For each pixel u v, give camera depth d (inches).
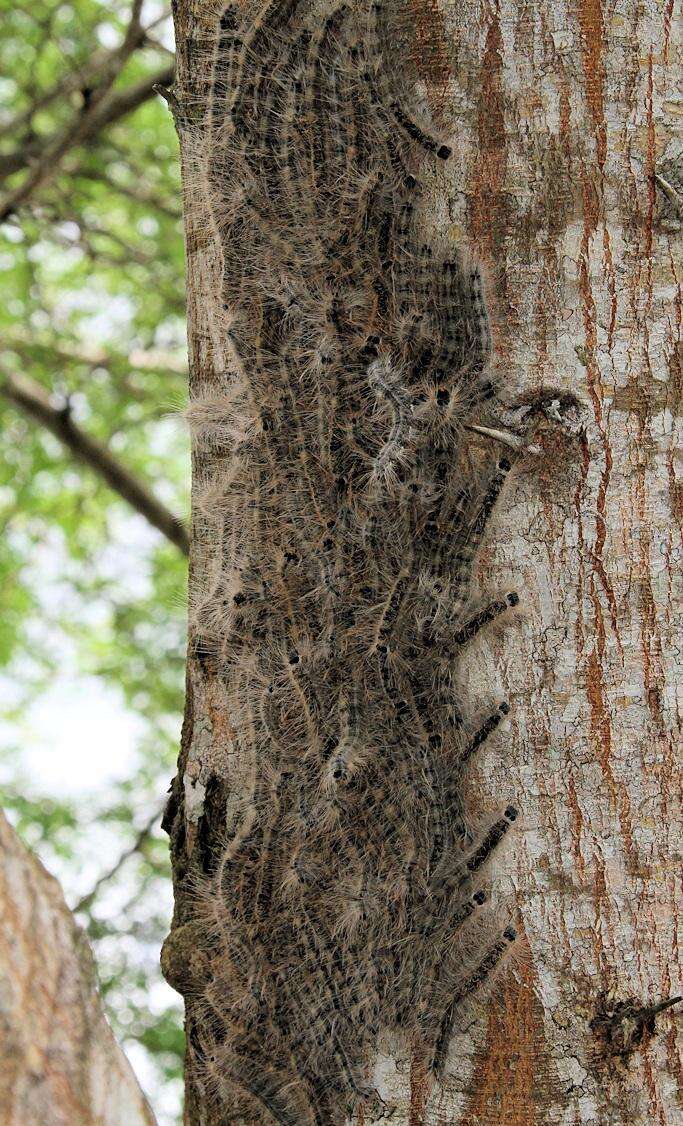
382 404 64.2
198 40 66.2
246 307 65.1
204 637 65.8
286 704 64.7
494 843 64.0
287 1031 64.7
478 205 64.2
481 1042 64.0
